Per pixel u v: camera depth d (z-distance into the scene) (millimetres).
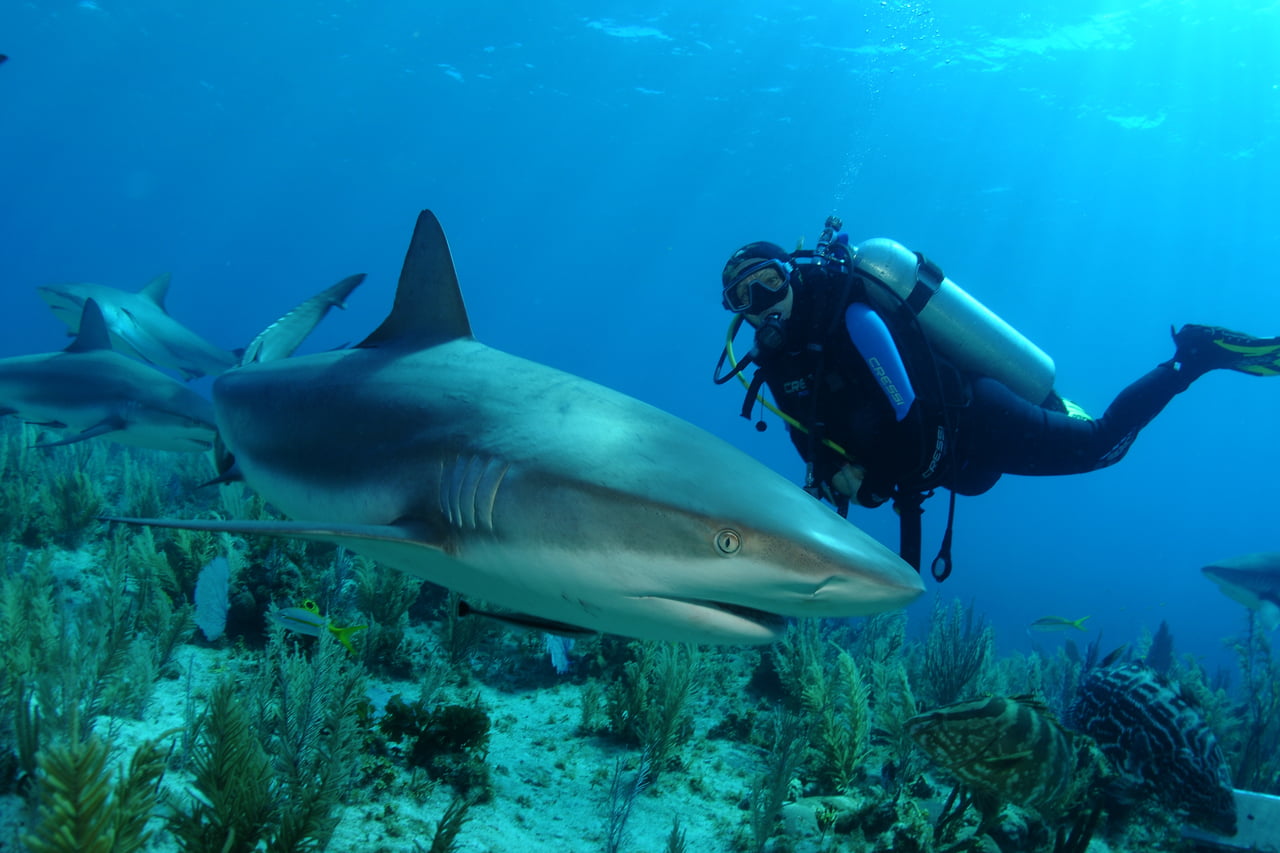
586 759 5055
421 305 3100
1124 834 4617
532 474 2146
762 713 6359
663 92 52938
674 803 4703
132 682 4211
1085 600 56469
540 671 6340
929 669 7836
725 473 2102
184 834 2439
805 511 1999
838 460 4211
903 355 4188
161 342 11547
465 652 6008
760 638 2051
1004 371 4516
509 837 3859
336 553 6520
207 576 5191
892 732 5414
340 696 3742
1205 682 10586
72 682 3676
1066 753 3631
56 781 1485
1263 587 9539
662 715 4957
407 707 4320
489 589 2352
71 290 10922
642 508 1977
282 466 3150
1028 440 4578
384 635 5766
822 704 5488
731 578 1903
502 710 5664
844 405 4125
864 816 4418
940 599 9656
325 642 3822
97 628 4652
